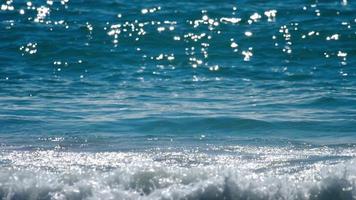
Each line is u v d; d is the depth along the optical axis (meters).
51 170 27.22
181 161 28.67
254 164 28.06
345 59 53.75
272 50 55.66
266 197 23.20
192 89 45.22
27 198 23.39
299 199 23.44
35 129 34.94
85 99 42.44
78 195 23.27
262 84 46.62
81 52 55.34
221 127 35.53
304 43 57.19
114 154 29.73
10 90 45.03
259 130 34.94
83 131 34.53
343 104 40.56
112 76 49.34
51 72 50.88
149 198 22.86
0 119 37.00
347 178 23.70
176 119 36.75
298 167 27.41
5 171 24.72
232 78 48.56
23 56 54.91
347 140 32.53
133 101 41.81
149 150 30.48
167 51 55.84
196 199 23.00
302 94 43.34
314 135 33.78
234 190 23.14
